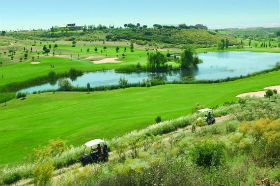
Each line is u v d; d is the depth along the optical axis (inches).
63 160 970.1
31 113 2632.9
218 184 346.6
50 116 2240.4
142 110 2198.6
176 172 364.2
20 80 5423.2
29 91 4785.9
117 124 1712.6
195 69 6353.3
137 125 1664.6
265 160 420.8
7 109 3112.7
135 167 390.0
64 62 7746.1
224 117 1478.8
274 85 2923.2
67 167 921.5
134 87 4062.5
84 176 496.1
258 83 3262.8
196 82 4232.3
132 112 2148.1
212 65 6825.8
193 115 1545.3
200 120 1315.2
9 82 5231.3
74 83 5236.2
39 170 530.3
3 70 6609.3
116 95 3248.0
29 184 789.9
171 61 7652.6
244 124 722.8
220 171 378.0
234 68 6136.8
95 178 471.2
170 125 1365.7
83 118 2068.2
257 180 346.9
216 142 545.0
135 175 379.6
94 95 3442.4
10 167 1107.3
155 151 740.7
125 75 5964.6
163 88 3395.7
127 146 1024.2
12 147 1467.8
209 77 5157.5
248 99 1851.6
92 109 2399.1
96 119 1977.1
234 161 460.8
